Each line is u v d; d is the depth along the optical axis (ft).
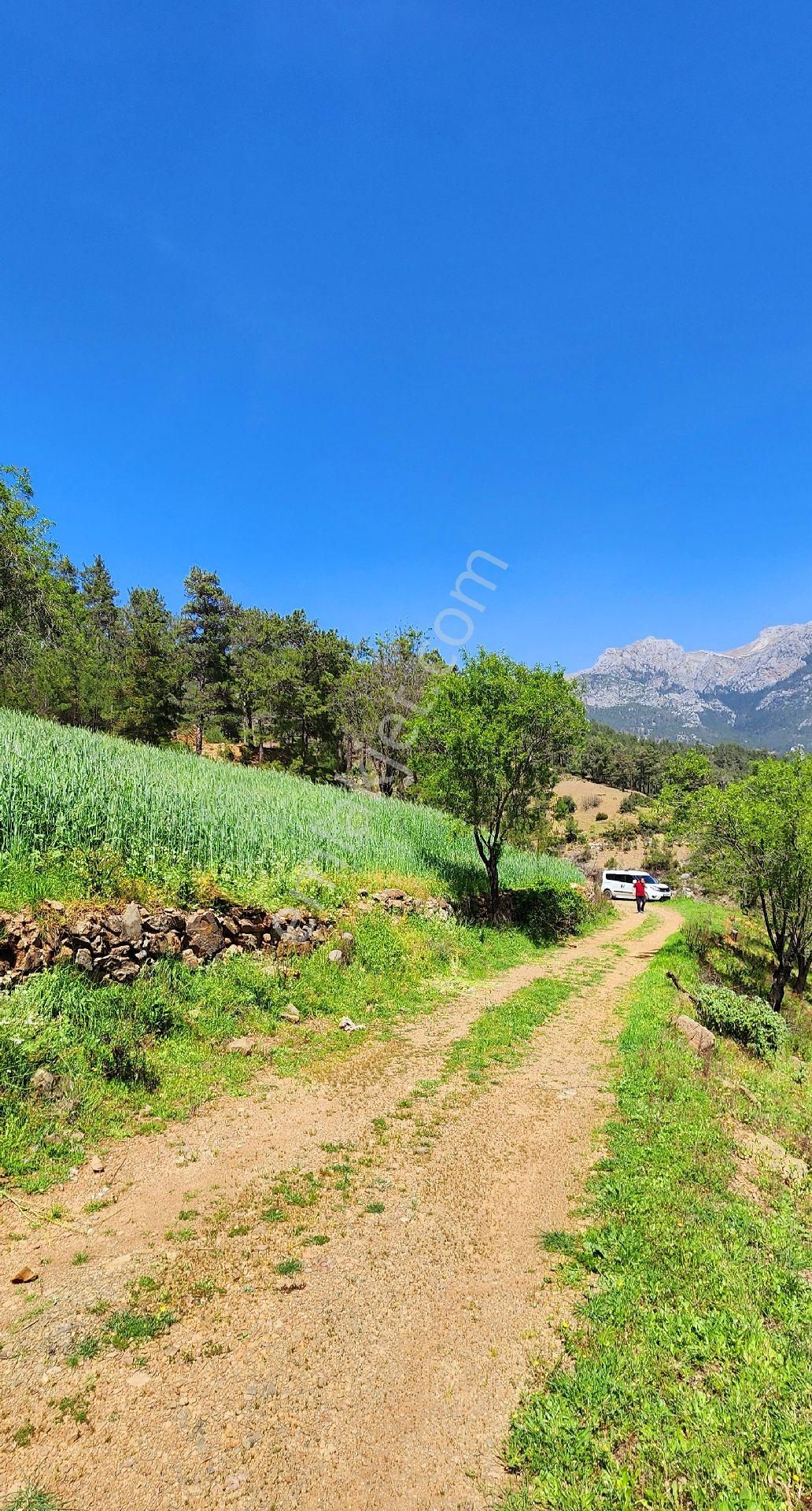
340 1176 20.36
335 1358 12.99
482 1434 11.48
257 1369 12.59
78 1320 13.53
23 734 50.67
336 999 35.83
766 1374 12.71
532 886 79.30
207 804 46.52
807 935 66.69
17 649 100.37
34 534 93.97
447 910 57.36
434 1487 10.42
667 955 60.85
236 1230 17.16
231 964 33.35
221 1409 11.60
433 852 68.90
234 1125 22.99
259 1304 14.43
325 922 41.78
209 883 36.14
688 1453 10.94
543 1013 39.70
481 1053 31.89
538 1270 16.21
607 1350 13.20
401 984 41.29
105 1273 15.12
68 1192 17.99
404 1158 21.75
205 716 167.02
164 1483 10.14
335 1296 14.88
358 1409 11.80
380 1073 29.01
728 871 62.13
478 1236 17.54
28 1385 11.78
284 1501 10.00
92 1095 21.86
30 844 31.09
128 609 262.47
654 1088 27.73
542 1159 21.95
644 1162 21.34
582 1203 19.30
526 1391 12.41
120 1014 25.85
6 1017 22.03
